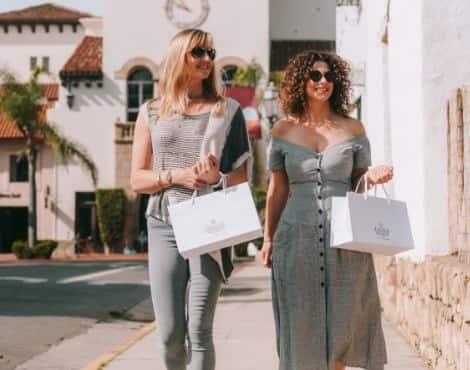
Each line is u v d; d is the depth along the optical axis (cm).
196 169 441
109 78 4306
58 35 5903
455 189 700
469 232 640
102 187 4284
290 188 482
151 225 465
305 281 464
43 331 1091
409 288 835
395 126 998
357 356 471
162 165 466
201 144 461
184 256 438
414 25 825
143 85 4319
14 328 1109
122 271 2469
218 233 434
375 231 443
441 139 782
